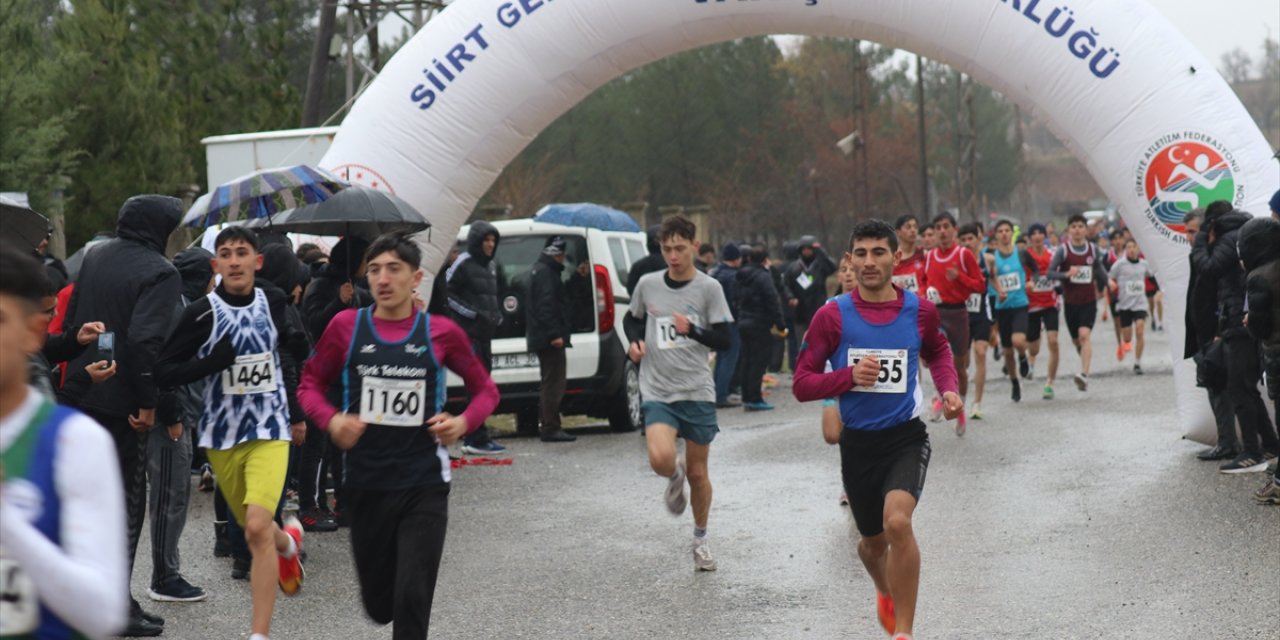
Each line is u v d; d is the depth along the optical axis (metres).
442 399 5.93
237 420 6.91
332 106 38.50
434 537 5.78
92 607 2.86
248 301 7.01
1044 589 7.62
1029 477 11.31
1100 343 27.20
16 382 2.99
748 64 60.84
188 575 8.80
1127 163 11.80
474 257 13.74
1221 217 10.73
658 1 12.30
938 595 7.58
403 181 12.61
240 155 15.62
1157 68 11.66
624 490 11.77
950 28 12.02
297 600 8.07
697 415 8.45
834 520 9.97
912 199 77.19
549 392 15.36
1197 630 6.64
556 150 58.56
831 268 21.95
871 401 6.39
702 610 7.50
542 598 7.93
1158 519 9.34
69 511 2.93
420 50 12.67
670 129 59.09
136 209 7.35
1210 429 11.91
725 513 10.44
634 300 8.62
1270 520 9.12
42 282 3.04
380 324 5.90
